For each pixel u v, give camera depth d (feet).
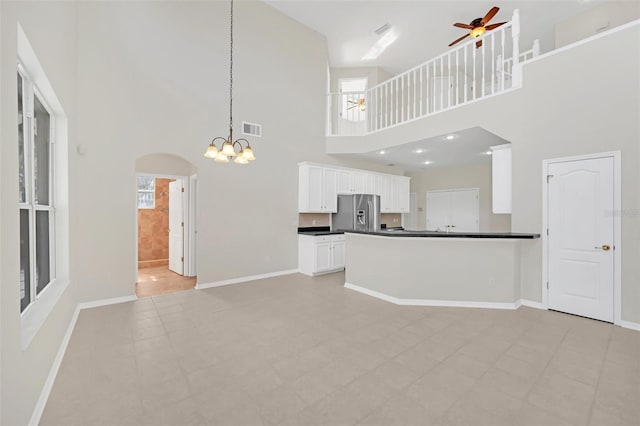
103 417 5.53
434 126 15.75
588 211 10.78
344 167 21.02
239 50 16.60
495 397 6.11
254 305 12.30
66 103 9.51
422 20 19.13
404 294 12.44
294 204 19.11
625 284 9.98
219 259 15.71
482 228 24.53
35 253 6.93
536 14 18.29
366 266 14.12
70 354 8.00
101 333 9.42
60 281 9.18
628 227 9.95
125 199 12.95
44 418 5.48
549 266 11.74
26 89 6.59
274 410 5.73
